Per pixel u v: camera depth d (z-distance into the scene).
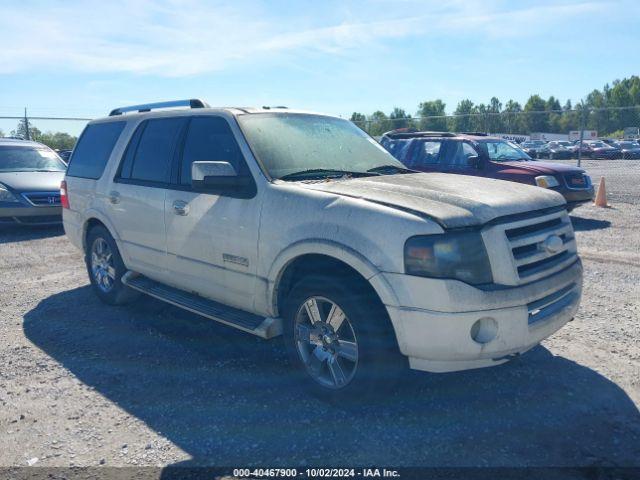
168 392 3.91
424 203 3.39
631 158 37.84
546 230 3.68
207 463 3.08
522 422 3.46
